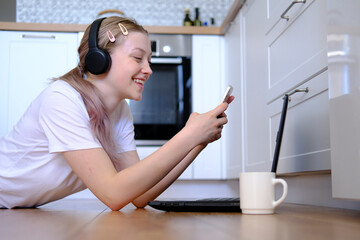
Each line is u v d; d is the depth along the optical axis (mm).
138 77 1292
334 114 946
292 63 1803
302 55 1684
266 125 2184
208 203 1062
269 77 2133
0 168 1370
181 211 1103
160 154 1044
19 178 1335
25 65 3002
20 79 2996
